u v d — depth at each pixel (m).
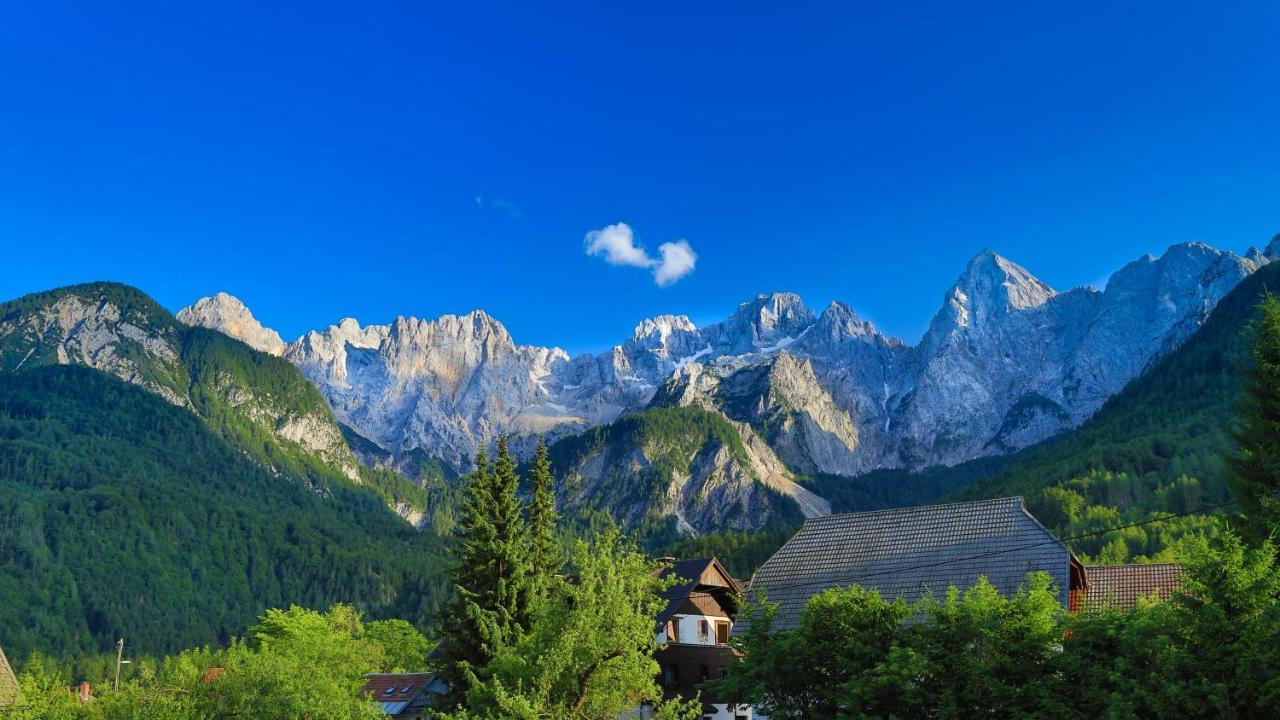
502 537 64.81
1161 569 74.19
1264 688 36.94
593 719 48.66
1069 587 66.94
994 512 74.44
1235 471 50.16
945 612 47.53
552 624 49.38
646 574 51.94
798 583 77.06
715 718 74.25
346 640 129.62
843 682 48.75
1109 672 40.56
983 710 43.75
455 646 61.28
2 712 50.84
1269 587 38.91
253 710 52.19
